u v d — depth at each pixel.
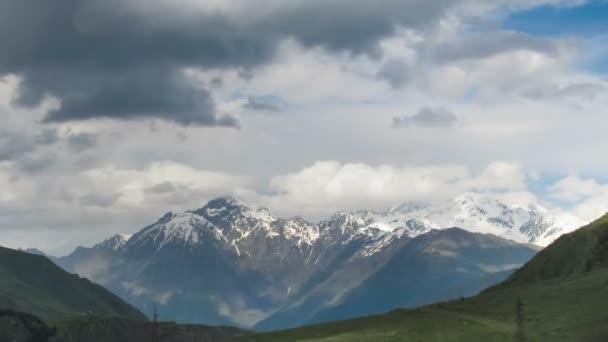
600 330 162.50
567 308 183.25
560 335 166.38
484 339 172.75
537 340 166.00
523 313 188.75
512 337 170.75
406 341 182.50
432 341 178.62
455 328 186.38
